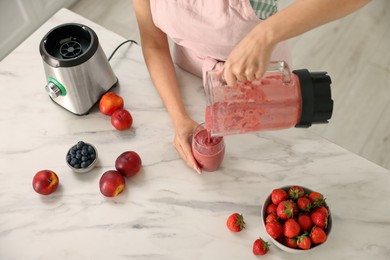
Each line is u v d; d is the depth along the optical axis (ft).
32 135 3.81
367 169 3.55
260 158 3.65
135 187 3.57
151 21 3.91
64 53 3.54
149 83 4.04
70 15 4.38
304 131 3.74
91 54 3.47
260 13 3.27
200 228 3.39
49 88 3.65
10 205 3.52
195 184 3.57
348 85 7.00
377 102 6.84
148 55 4.03
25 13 6.94
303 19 2.60
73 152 3.58
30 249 3.35
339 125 6.66
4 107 3.94
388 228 3.32
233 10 3.24
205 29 3.43
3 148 3.75
